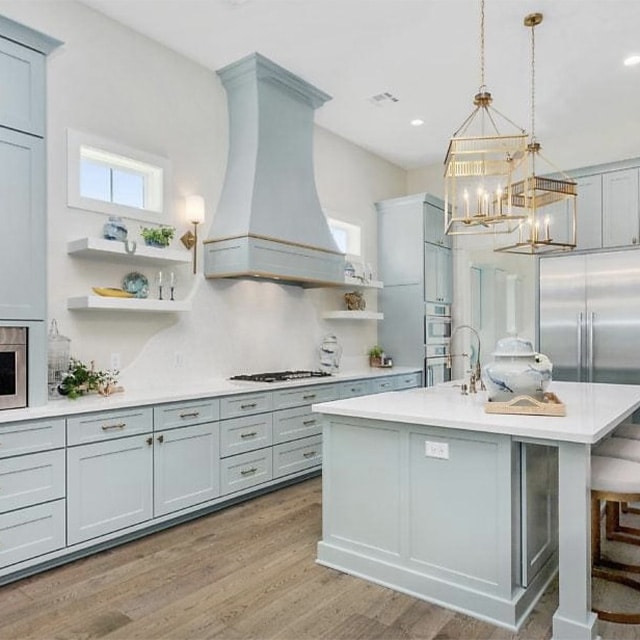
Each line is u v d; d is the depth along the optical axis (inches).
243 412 152.6
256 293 187.9
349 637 86.3
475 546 93.1
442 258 250.8
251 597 99.0
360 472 107.8
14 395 109.6
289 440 167.6
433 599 97.1
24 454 105.7
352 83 180.5
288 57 164.1
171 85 161.0
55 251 133.3
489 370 105.0
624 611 92.9
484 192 118.3
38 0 131.4
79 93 138.9
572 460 83.9
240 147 173.6
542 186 124.4
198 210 163.5
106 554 117.9
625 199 195.3
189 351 164.4
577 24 144.5
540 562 99.2
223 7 139.8
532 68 168.1
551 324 207.3
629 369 189.5
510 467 89.4
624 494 88.6
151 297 155.0
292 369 202.1
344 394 190.9
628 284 191.2
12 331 110.0
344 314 213.9
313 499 156.4
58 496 110.8
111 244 133.4
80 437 114.6
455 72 172.4
